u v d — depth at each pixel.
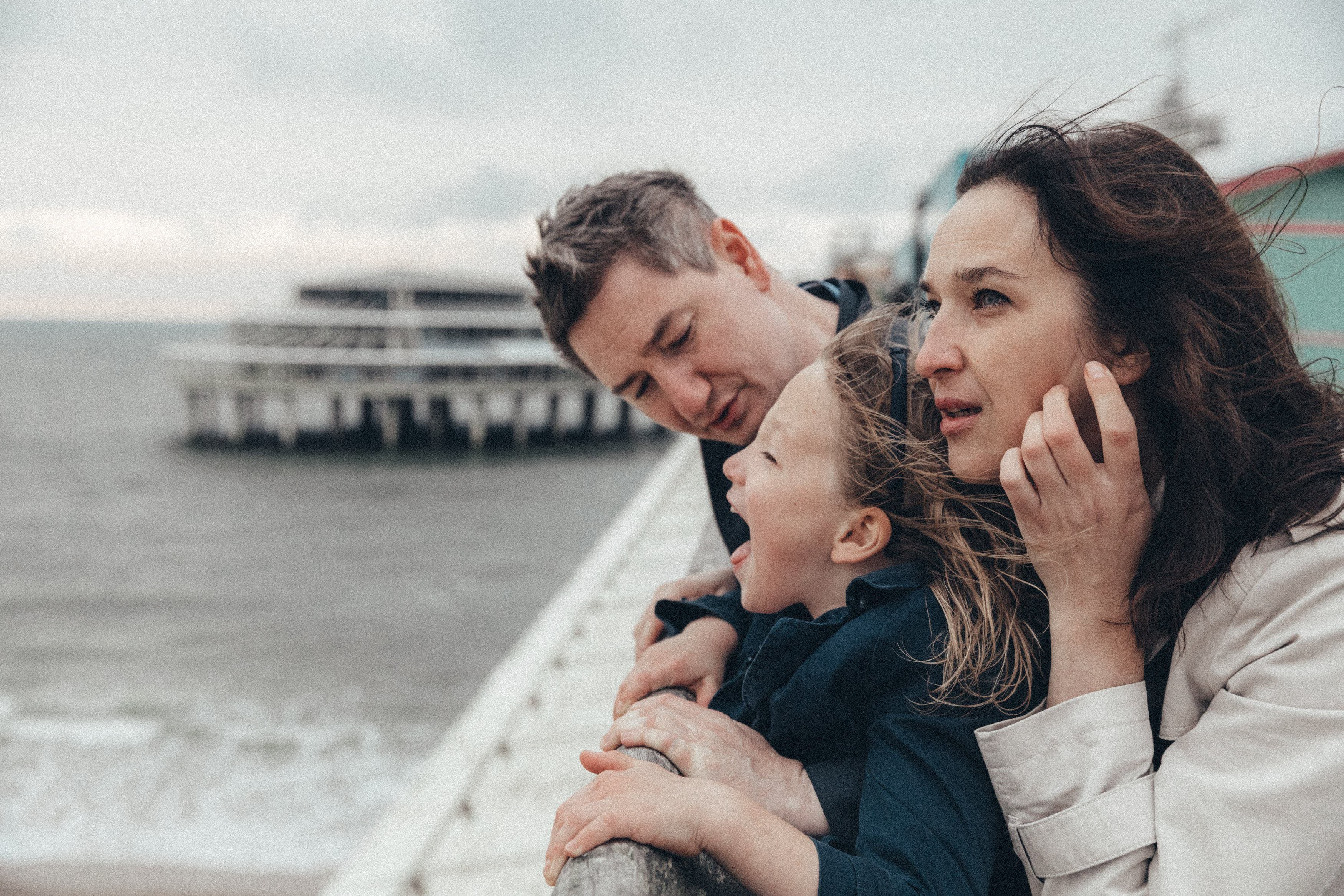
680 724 0.98
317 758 19.08
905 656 0.95
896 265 8.02
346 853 14.92
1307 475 0.86
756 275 1.77
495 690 5.01
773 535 1.06
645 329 1.61
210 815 16.33
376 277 78.81
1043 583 1.01
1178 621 0.93
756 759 0.97
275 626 29.14
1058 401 0.88
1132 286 0.86
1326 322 2.23
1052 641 0.94
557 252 1.61
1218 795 0.83
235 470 59.56
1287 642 0.85
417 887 3.65
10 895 13.40
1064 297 0.88
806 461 1.04
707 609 1.39
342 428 72.88
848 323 1.88
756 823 0.80
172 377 68.81
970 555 0.96
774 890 0.78
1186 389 0.87
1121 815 0.86
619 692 1.28
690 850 0.77
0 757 19.06
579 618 5.80
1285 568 0.86
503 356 70.12
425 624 29.47
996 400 0.92
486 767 4.38
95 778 18.11
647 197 1.62
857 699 0.98
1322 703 0.80
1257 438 0.89
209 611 30.92
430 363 68.94
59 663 25.83
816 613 1.12
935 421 1.03
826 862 0.79
